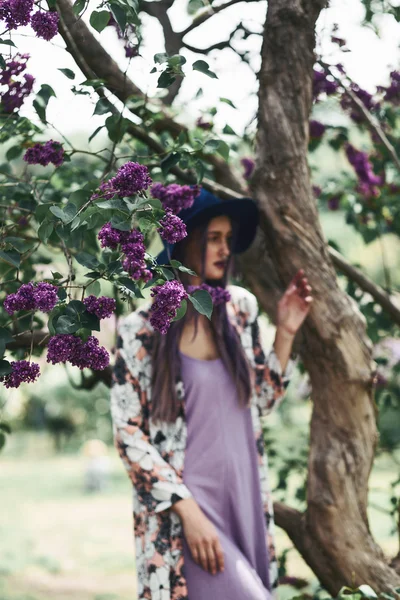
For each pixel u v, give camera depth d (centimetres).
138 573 227
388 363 336
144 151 285
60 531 1092
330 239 308
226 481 227
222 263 239
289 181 241
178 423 228
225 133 228
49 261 281
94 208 166
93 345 162
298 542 247
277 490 329
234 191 273
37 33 179
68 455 2375
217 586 217
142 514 226
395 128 320
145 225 166
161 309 162
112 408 230
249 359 243
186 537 217
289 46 244
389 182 335
